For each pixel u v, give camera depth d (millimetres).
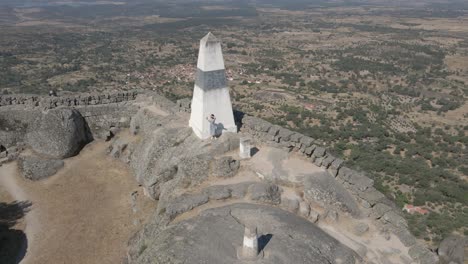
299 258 12414
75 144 28188
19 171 26250
